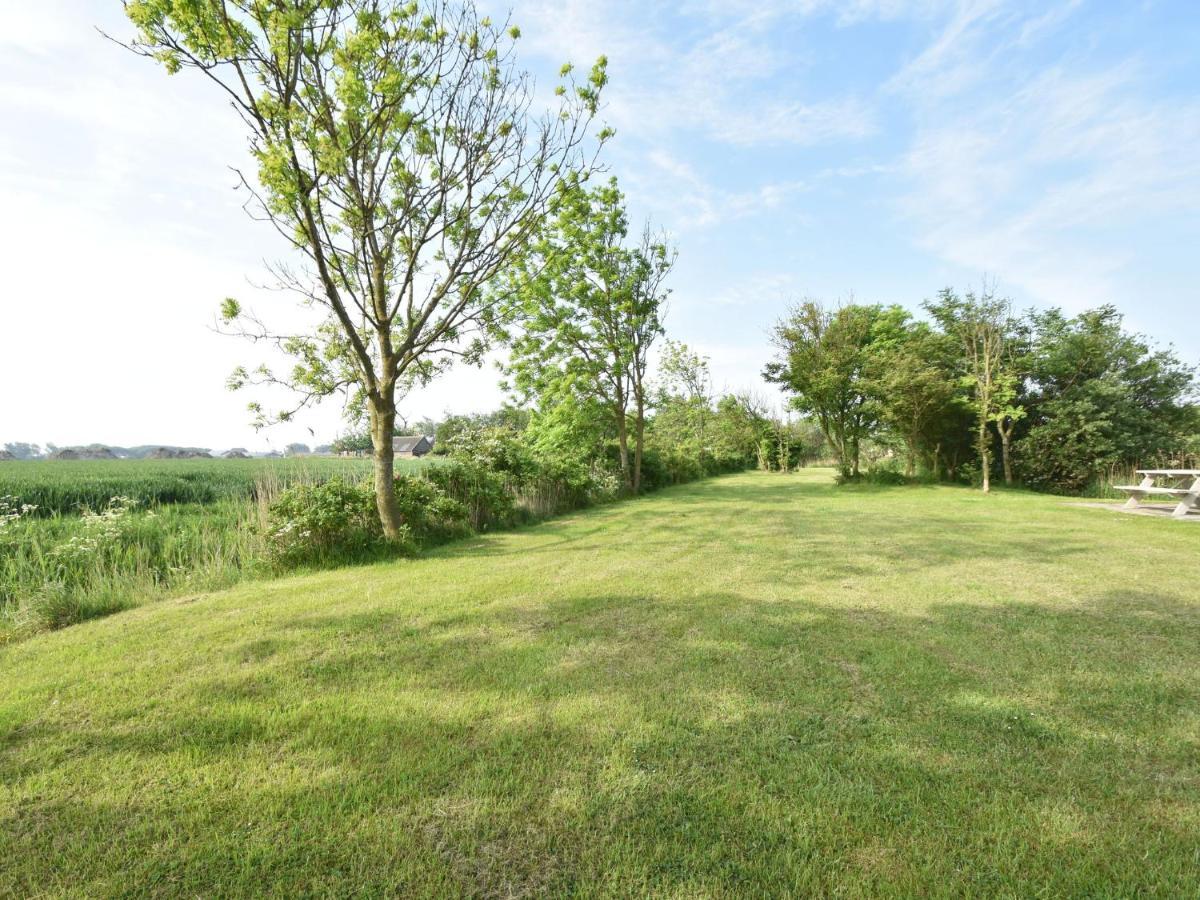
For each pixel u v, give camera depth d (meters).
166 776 2.34
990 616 4.30
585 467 15.56
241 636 4.11
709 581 5.56
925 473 19.50
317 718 2.81
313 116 7.19
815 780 2.26
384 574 6.25
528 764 2.38
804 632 3.97
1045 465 16.00
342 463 15.82
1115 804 2.11
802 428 42.78
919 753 2.44
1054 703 2.89
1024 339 17.67
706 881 1.76
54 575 5.96
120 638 4.17
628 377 18.47
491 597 5.05
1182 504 10.09
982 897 1.70
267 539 7.12
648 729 2.65
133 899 1.73
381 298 8.00
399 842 1.94
